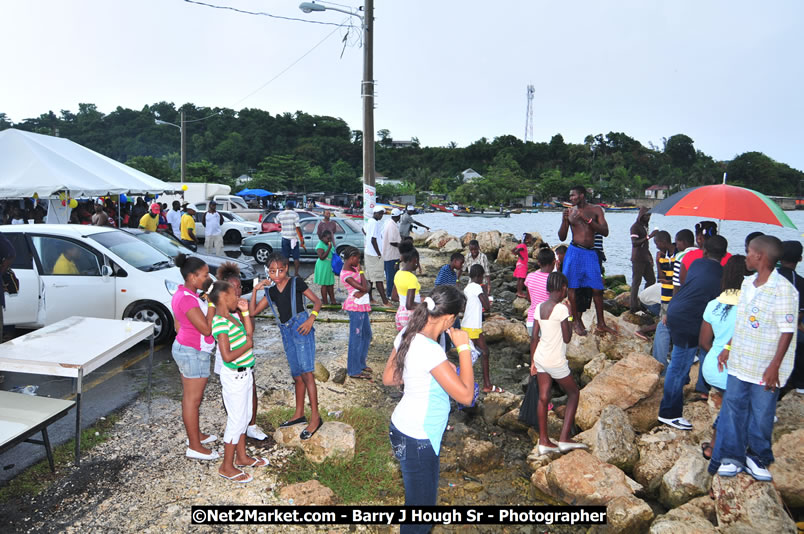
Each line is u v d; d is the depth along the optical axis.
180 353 4.38
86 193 11.98
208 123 163.12
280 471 4.49
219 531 3.69
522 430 5.52
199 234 20.23
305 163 108.88
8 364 4.30
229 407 4.22
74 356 4.41
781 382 3.94
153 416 5.45
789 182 145.75
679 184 146.88
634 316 8.93
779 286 3.77
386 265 10.71
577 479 4.23
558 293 4.68
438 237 20.80
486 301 6.05
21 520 3.73
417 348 3.12
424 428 3.09
